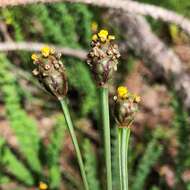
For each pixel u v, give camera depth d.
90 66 0.17
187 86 0.45
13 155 0.43
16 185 0.43
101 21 0.52
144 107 0.50
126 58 0.51
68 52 0.49
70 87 0.52
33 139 0.44
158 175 0.44
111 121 0.42
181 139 0.41
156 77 0.52
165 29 0.57
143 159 0.40
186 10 0.54
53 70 0.18
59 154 0.43
